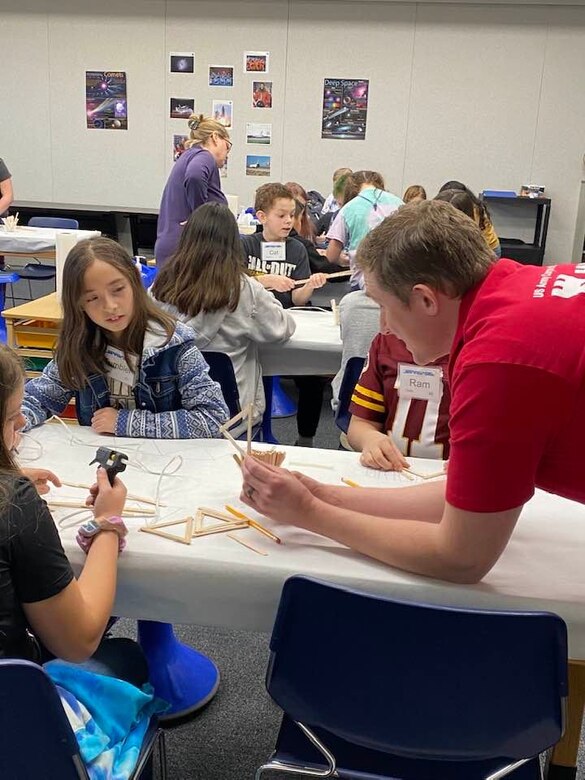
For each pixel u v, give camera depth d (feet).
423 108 25.09
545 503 4.55
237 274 8.21
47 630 3.34
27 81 26.58
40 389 5.94
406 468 5.16
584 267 3.17
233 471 4.97
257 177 26.45
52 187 27.30
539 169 24.98
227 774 5.23
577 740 3.96
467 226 3.27
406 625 3.11
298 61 25.31
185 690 5.81
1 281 15.89
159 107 26.22
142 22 25.62
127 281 5.61
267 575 3.72
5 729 2.88
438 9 24.23
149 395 5.95
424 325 3.37
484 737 3.34
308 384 11.38
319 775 3.67
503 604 3.51
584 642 3.55
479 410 2.92
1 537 3.14
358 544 3.79
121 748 3.53
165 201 15.11
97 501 3.98
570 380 2.78
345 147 25.81
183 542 3.94
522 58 24.23
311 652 3.33
